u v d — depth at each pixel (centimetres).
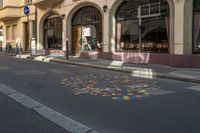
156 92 1012
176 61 1662
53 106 805
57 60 2227
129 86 1128
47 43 3034
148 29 1898
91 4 2331
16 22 3662
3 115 711
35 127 623
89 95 949
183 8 1628
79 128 613
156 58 1806
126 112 746
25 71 1565
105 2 2173
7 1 3512
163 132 600
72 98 904
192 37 1641
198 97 938
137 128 624
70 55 2634
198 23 1623
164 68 1633
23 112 737
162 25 1802
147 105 820
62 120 669
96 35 2341
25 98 892
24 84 1151
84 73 1523
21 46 3497
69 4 2573
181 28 1641
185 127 631
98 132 597
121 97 921
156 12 1838
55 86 1110
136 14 1983
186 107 802
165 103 847
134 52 1981
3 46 4038
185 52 1638
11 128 618
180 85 1183
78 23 2556
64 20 2647
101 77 1375
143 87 1111
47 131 598
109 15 2145
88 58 2344
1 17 3703
